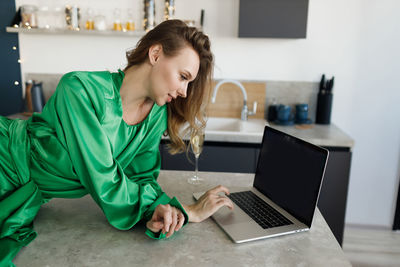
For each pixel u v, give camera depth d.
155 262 0.91
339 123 3.12
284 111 2.92
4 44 3.10
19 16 3.03
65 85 1.09
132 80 1.25
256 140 2.57
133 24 2.93
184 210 1.08
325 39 2.98
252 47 3.04
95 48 3.11
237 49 3.05
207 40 1.26
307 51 3.02
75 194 1.20
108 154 1.11
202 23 2.89
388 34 2.92
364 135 3.10
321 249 1.00
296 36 2.71
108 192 1.10
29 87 2.96
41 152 1.14
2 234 0.98
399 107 3.02
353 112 3.08
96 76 1.16
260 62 3.06
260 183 1.42
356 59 2.99
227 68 3.09
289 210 1.22
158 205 1.09
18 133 1.17
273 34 2.72
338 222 2.62
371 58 2.97
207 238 1.04
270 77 3.09
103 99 1.14
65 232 1.05
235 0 2.96
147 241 1.02
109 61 3.12
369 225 3.24
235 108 3.13
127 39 3.08
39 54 3.13
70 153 1.10
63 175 1.15
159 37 1.18
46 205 1.24
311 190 1.13
